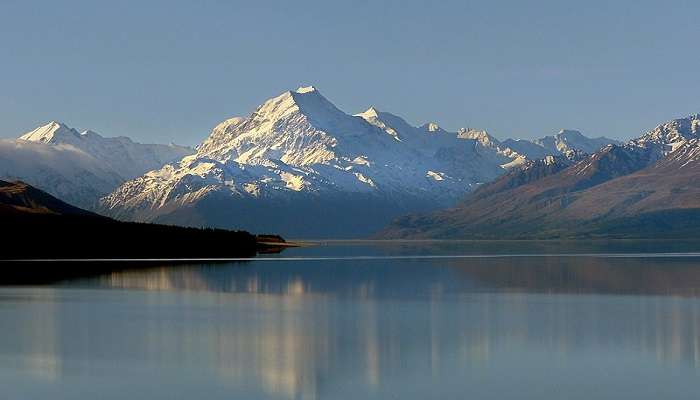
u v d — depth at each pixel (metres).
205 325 137.12
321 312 153.62
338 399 90.62
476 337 125.69
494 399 90.06
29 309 155.00
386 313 152.38
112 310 154.38
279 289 195.12
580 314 150.00
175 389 94.25
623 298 175.88
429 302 169.38
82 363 106.62
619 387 94.25
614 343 120.00
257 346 118.81
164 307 159.38
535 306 162.38
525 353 113.12
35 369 103.25
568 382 96.69
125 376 100.25
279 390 94.19
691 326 134.88
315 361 108.38
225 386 95.69
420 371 102.50
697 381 96.69
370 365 106.19
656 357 110.00
